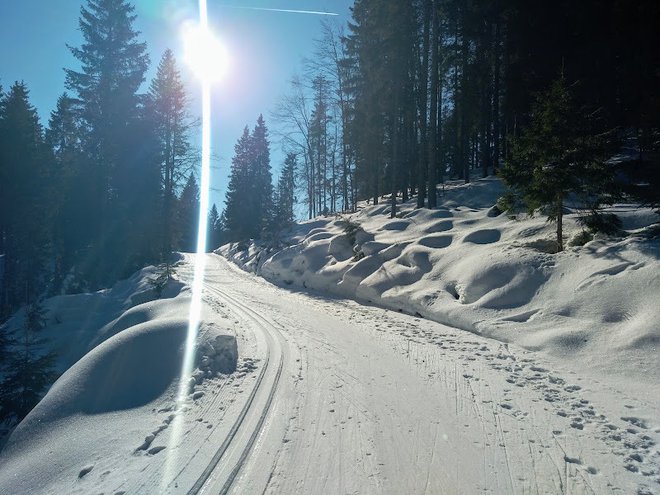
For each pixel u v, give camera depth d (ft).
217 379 20.26
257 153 145.59
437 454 13.38
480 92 78.64
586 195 32.09
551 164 32.50
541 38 60.85
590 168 30.86
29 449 16.74
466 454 13.38
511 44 68.03
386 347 25.55
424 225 53.67
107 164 85.87
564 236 35.06
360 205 104.47
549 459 13.11
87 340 45.68
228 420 15.92
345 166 102.78
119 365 20.93
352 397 17.89
